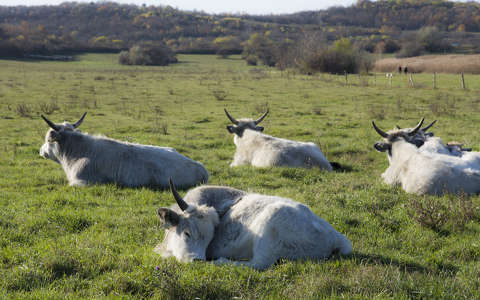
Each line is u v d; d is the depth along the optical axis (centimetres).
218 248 527
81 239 597
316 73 6103
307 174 1006
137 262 509
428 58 7931
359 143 1509
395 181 923
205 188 592
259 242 488
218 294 424
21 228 650
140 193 867
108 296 424
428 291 425
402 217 691
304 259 494
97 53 12312
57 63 8819
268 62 9262
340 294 422
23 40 10919
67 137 987
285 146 1117
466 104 2598
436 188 815
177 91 3394
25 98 2794
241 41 15712
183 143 1555
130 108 2497
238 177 1014
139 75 5228
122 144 970
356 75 5784
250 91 3425
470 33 16550
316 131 1789
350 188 884
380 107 2528
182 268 471
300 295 417
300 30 19000
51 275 476
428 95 3092
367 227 652
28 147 1412
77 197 836
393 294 418
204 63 10075
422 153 892
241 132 1302
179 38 17700
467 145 1409
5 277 470
